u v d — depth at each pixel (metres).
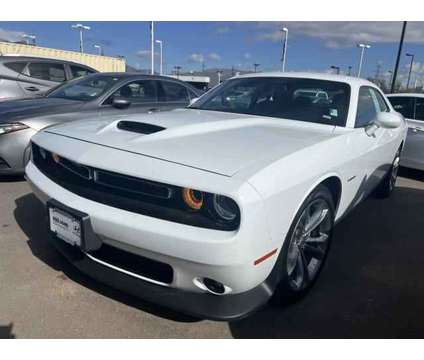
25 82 7.49
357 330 2.31
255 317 2.37
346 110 3.12
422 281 2.95
